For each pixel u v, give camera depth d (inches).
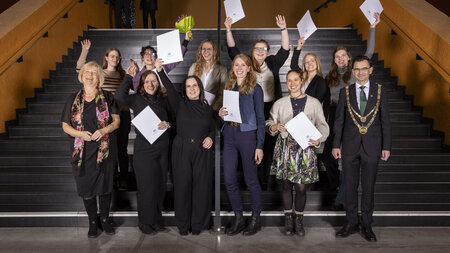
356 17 263.1
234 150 127.4
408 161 156.3
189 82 126.0
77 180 122.6
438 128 171.0
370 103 121.3
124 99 126.5
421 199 142.3
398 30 189.3
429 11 190.2
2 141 162.7
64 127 123.2
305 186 125.7
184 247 118.8
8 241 123.3
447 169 151.3
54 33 218.8
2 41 161.8
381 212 137.9
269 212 138.5
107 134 125.0
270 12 388.2
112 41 237.3
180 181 126.2
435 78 172.2
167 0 383.2
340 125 126.1
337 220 137.5
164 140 129.2
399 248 117.9
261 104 125.2
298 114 119.5
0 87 169.2
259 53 140.9
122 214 136.3
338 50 139.6
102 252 115.0
